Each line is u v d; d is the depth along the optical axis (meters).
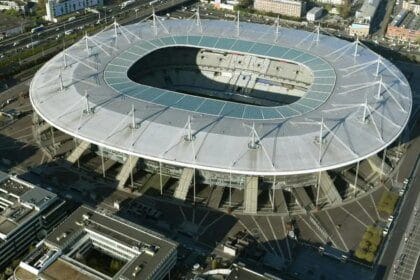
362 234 173.25
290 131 188.25
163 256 145.12
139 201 187.00
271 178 186.62
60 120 199.50
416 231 174.62
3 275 152.12
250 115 198.88
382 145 186.50
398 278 156.12
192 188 194.12
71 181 197.50
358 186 194.75
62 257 147.38
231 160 176.25
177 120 194.50
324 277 156.12
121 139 186.88
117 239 151.38
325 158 177.88
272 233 173.12
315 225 177.00
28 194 171.00
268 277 138.25
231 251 163.50
